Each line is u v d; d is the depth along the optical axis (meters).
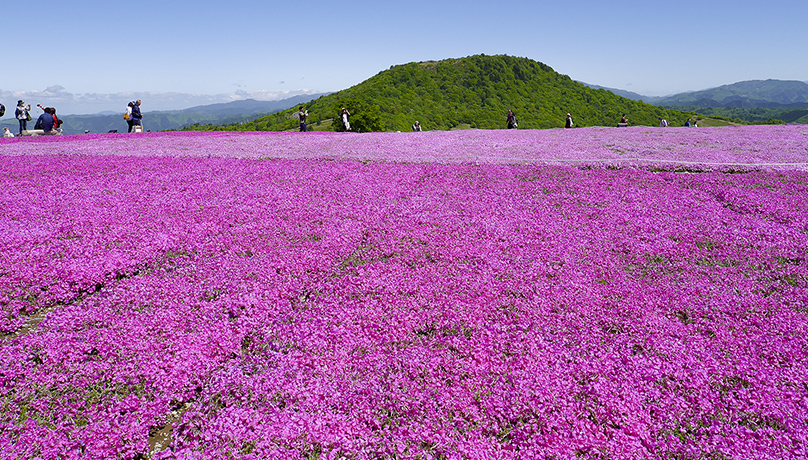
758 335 5.59
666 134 26.94
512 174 14.66
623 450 4.04
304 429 4.29
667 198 11.67
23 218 9.51
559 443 4.11
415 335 5.79
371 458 4.12
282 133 32.62
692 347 5.39
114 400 4.68
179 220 9.69
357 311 6.24
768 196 11.67
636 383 4.83
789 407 4.44
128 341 5.45
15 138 26.20
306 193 12.23
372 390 4.76
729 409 4.52
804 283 6.96
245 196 11.79
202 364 5.16
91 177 13.62
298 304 6.49
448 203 11.38
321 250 8.30
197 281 7.02
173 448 4.27
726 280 7.09
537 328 5.84
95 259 7.54
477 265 7.69
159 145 21.81
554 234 9.16
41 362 5.26
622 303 6.41
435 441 4.19
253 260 7.79
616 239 8.88
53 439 4.15
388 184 13.33
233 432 4.27
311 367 5.19
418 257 8.08
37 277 6.84
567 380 4.89
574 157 18.02
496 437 4.34
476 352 5.39
